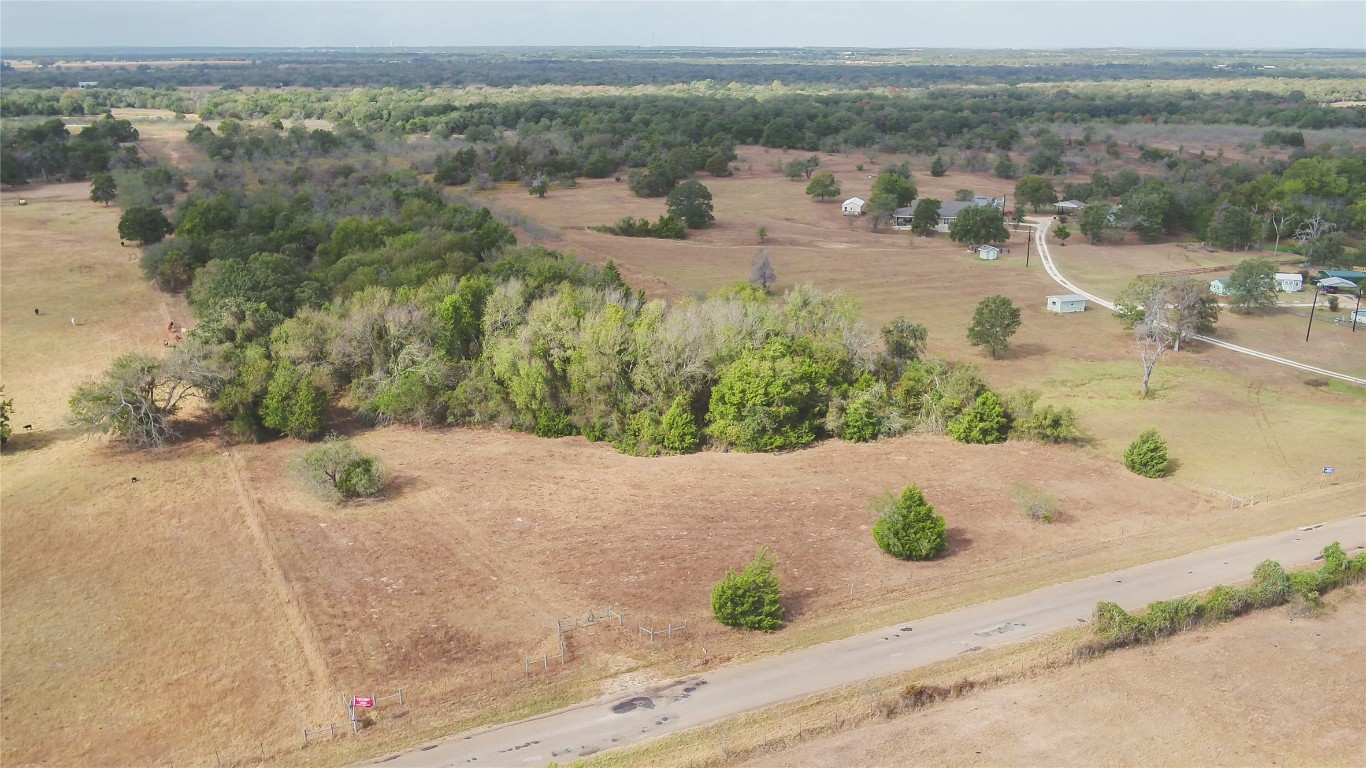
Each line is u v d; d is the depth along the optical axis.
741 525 50.47
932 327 91.12
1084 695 36.25
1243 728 34.44
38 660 38.84
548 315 67.31
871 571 45.69
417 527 50.56
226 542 49.03
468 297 71.25
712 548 47.75
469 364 69.56
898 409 66.31
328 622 41.25
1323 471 58.47
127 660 38.78
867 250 124.25
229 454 61.06
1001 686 36.81
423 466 59.34
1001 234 126.25
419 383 66.44
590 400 64.81
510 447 63.19
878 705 34.94
